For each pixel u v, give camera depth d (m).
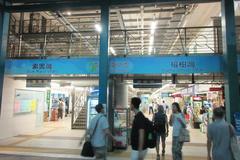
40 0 7.78
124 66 7.08
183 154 7.20
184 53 7.62
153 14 9.79
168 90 23.86
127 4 7.23
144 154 3.50
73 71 7.34
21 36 9.45
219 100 10.55
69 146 8.09
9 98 9.63
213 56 6.78
